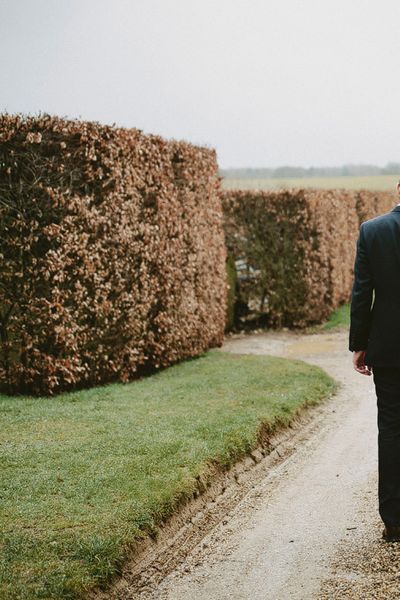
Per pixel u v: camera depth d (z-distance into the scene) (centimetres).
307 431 838
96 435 700
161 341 1127
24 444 669
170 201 1156
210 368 1126
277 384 992
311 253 1731
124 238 1011
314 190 1788
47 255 896
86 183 954
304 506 594
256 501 616
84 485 556
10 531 473
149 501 527
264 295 1748
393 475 461
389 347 452
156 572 472
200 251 1269
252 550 510
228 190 1739
